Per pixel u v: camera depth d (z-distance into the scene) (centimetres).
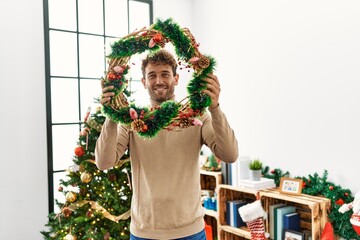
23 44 257
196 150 120
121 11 313
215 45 310
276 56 252
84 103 294
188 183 117
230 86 294
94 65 299
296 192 218
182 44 111
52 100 277
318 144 224
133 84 314
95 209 221
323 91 221
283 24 246
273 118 255
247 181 240
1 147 247
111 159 113
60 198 278
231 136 109
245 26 278
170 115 109
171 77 121
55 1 277
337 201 204
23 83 257
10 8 251
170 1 333
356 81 202
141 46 113
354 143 204
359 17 200
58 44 279
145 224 116
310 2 228
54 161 278
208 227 284
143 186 119
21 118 256
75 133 288
